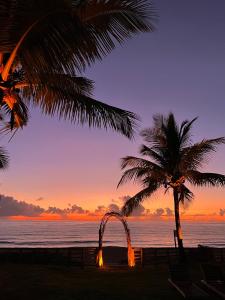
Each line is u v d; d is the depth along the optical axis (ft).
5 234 622.95
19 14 19.12
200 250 69.36
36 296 36.83
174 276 41.04
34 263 61.57
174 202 67.87
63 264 61.16
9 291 38.73
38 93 25.59
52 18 19.27
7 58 21.56
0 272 50.31
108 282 45.98
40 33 19.85
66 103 25.43
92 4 20.51
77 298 36.50
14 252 61.93
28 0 18.69
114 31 21.09
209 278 38.45
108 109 25.05
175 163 67.56
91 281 46.62
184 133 69.15
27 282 44.09
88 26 21.07
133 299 36.09
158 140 68.90
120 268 59.93
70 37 19.75
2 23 19.40
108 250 95.76
